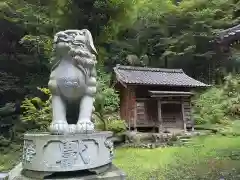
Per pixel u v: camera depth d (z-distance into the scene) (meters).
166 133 10.91
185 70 18.55
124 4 10.90
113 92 10.02
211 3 18.02
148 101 11.69
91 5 10.74
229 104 13.75
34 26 10.15
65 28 10.75
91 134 2.96
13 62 11.05
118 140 10.47
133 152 8.77
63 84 3.13
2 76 10.67
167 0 16.97
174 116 11.91
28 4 10.08
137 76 11.51
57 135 2.85
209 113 13.86
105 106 9.78
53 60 3.23
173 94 11.24
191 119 12.06
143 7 15.55
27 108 8.90
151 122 11.55
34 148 2.88
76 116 3.44
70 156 2.81
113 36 12.30
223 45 6.03
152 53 18.00
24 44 10.38
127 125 11.42
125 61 14.98
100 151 3.03
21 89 10.66
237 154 7.64
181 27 18.03
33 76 10.96
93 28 11.28
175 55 17.55
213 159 7.17
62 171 2.79
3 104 10.78
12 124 9.91
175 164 6.79
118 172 3.11
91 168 2.91
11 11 9.96
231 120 13.37
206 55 16.88
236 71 16.47
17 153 8.51
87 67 3.19
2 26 10.53
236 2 18.59
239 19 17.19
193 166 6.50
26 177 2.93
